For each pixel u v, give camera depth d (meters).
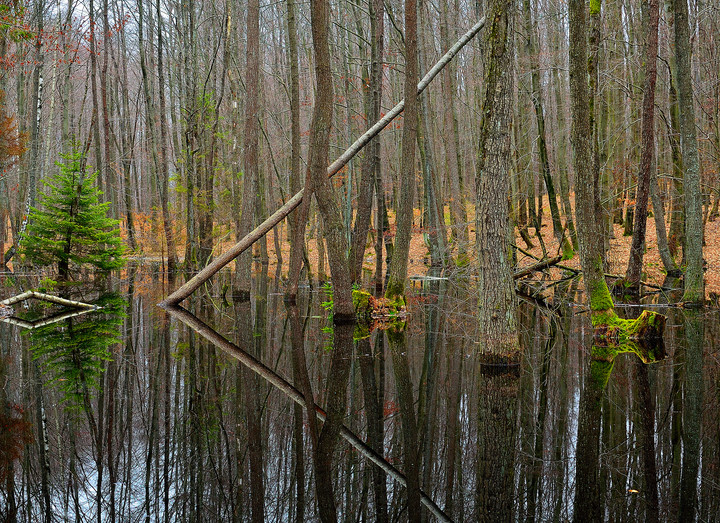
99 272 20.28
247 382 7.51
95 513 4.02
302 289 19.69
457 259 21.45
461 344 10.07
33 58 25.05
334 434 5.55
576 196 9.92
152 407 6.46
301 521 3.83
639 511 3.91
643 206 14.41
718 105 18.02
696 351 9.04
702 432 5.41
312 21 10.70
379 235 16.97
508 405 6.36
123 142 33.34
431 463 4.82
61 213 17.97
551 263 16.11
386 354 9.23
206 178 24.55
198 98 24.44
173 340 10.49
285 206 13.56
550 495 4.17
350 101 18.52
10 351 9.52
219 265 14.66
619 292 15.06
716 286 16.19
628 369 7.92
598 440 5.28
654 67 13.55
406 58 11.70
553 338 10.45
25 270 22.27
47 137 24.25
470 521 3.79
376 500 4.14
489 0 7.83
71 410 6.39
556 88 21.08
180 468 4.80
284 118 30.05
